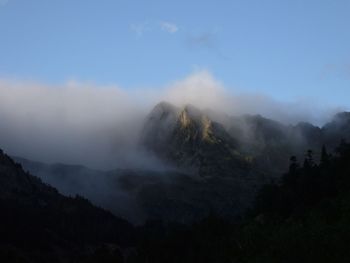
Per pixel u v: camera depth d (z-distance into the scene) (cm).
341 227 18912
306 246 18700
